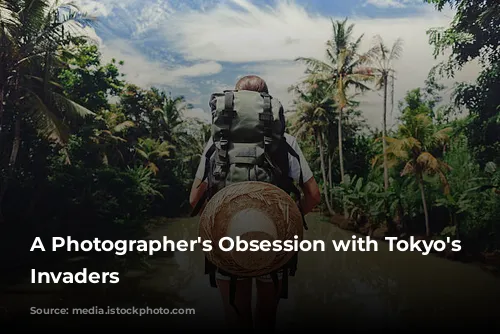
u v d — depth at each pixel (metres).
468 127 15.86
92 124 21.78
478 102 15.55
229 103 1.73
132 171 25.69
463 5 14.98
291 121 29.11
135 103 33.78
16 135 15.30
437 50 16.05
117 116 29.62
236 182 1.69
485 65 15.59
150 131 35.31
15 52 14.12
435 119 22.48
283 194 1.60
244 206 1.56
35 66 15.55
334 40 25.45
